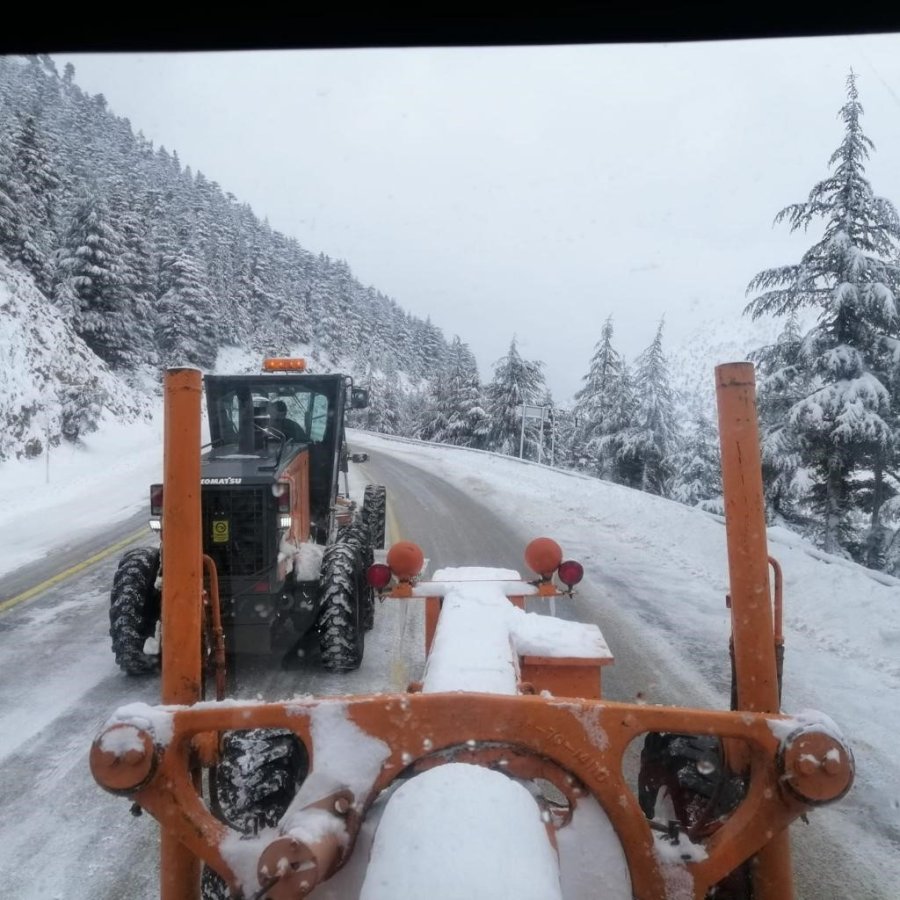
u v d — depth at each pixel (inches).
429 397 2356.1
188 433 89.0
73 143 2910.9
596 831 75.4
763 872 80.7
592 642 114.0
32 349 1213.1
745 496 87.4
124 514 593.9
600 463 1475.1
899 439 596.4
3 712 210.4
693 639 270.2
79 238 1806.1
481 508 615.2
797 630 285.4
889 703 212.4
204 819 76.7
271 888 64.5
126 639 227.3
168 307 2138.3
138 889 131.9
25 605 327.0
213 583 101.5
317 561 233.6
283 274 3462.1
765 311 649.6
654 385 1378.0
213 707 77.8
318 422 285.7
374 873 63.0
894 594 289.3
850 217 612.7
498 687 89.0
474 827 64.5
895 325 604.7
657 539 483.2
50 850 144.0
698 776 97.7
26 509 641.0
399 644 256.2
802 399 617.0
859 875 133.9
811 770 70.9
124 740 74.0
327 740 76.5
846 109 617.0
